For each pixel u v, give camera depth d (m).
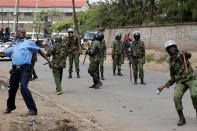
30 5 91.00
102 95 12.22
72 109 9.88
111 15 41.97
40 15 76.50
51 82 15.45
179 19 31.95
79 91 13.06
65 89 13.54
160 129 7.78
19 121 7.83
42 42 53.41
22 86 8.30
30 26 79.00
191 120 8.53
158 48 32.78
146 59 28.23
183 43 29.52
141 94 12.42
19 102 10.26
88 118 8.77
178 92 8.03
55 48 12.24
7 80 14.98
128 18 40.31
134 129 7.80
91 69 13.67
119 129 7.80
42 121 7.89
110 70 21.03
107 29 42.50
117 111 9.66
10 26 90.50
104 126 8.06
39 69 20.91
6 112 8.71
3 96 11.23
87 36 44.66
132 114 9.29
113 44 18.16
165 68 22.80
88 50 13.64
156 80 16.41
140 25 36.34
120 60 18.28
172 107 10.16
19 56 8.33
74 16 41.03
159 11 34.25
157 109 9.90
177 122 8.37
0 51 26.47
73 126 7.64
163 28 32.16
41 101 10.74
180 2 30.06
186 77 7.97
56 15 81.50
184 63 8.00
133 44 14.85
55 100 11.24
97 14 44.50
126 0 40.72
